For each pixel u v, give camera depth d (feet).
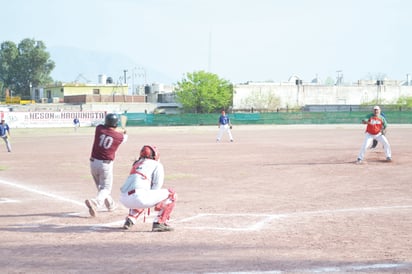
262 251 32.09
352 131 211.61
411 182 63.87
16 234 38.29
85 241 35.81
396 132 193.16
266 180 68.03
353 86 387.14
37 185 66.33
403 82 488.44
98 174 46.37
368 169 77.61
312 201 51.19
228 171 78.64
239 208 47.70
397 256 30.50
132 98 373.20
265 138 167.12
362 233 36.83
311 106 350.64
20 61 560.20
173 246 33.81
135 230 39.22
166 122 300.40
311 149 117.70
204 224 40.70
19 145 151.53
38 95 435.12
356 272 27.40
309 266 28.60
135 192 38.19
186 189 60.85
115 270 28.40
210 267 28.66
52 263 30.09
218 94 362.12
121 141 46.26
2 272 28.35
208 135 192.65
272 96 372.99
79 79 477.36
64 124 289.33
